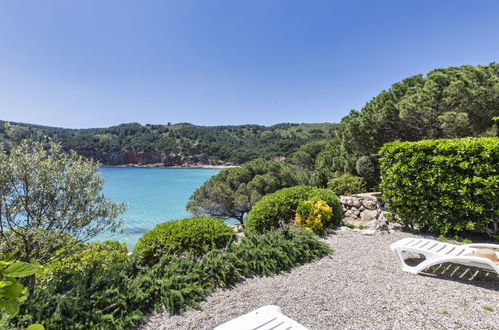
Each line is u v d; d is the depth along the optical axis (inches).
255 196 452.1
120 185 1406.3
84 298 109.0
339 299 121.1
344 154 553.3
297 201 256.8
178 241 175.3
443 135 390.6
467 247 152.3
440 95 358.0
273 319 82.1
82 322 100.0
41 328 30.5
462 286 129.6
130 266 139.3
